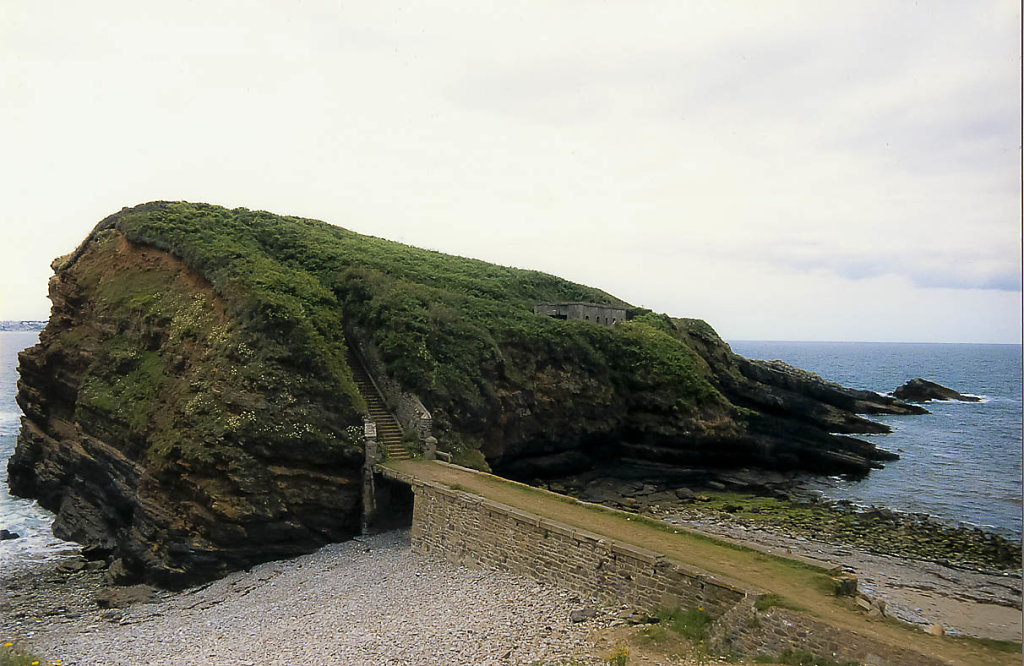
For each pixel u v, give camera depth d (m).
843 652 14.13
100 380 40.41
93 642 22.20
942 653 13.36
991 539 36.38
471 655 17.33
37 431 46.78
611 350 52.47
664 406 50.81
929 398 106.31
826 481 49.78
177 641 21.31
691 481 49.19
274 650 19.33
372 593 23.69
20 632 24.86
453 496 26.12
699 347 60.84
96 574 32.62
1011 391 130.38
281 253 52.97
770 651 15.13
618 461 51.47
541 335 49.28
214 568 29.25
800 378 62.09
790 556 19.16
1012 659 13.10
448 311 47.22
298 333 34.81
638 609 18.89
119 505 35.56
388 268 55.16
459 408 41.12
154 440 33.62
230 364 33.44
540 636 18.08
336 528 31.70
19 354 50.03
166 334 39.47
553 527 21.67
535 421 46.56
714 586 17.09
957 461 57.47
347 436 32.84
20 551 36.28
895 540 36.12
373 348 42.41
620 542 19.98
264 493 29.92
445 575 24.47
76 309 48.84
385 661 17.52
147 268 46.19
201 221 53.03
